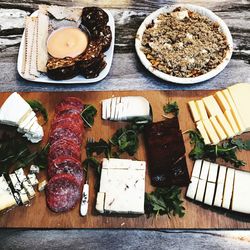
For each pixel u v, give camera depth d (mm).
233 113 1303
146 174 1245
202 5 1594
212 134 1285
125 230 1186
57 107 1349
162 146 1256
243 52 1476
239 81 1416
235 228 1169
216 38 1462
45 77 1409
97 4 1597
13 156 1259
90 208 1197
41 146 1306
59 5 1598
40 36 1445
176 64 1412
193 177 1225
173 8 1527
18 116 1291
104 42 1411
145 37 1477
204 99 1347
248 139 1300
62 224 1179
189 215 1184
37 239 1177
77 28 1491
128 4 1593
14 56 1484
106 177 1210
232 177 1212
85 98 1384
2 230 1191
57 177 1190
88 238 1177
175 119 1300
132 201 1173
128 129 1295
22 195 1198
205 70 1408
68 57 1396
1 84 1426
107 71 1412
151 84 1418
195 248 1157
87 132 1324
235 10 1578
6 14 1581
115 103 1336
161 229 1177
